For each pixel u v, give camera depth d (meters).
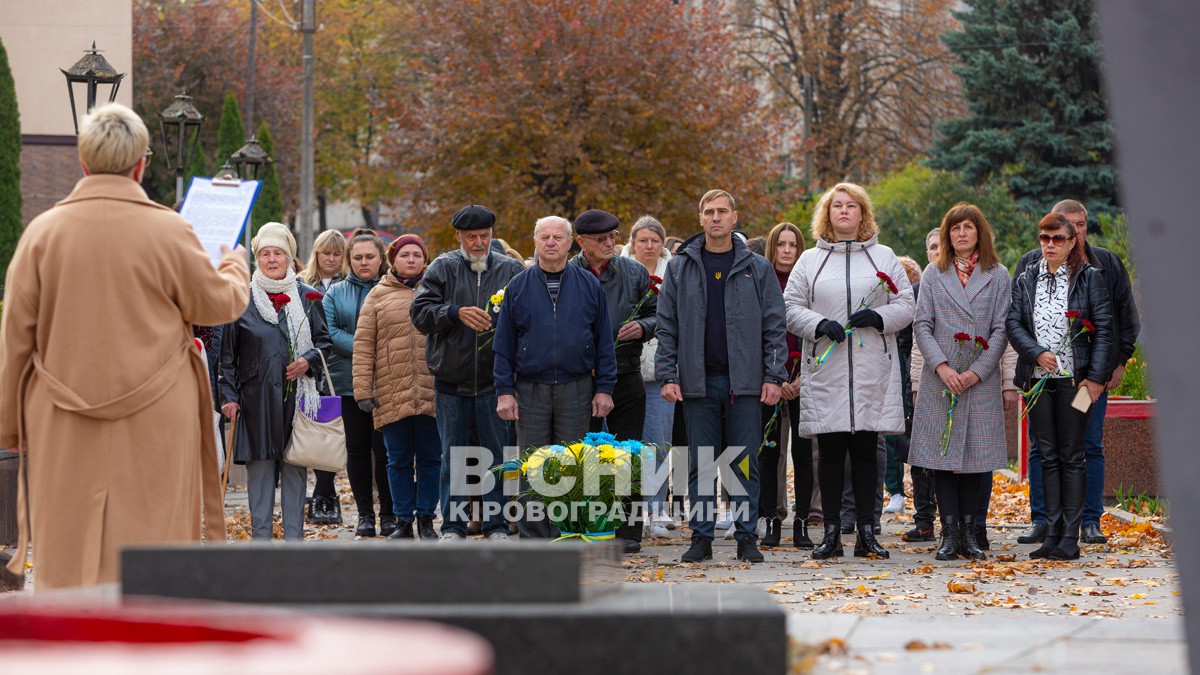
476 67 40.69
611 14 39.34
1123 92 3.44
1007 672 5.00
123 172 6.54
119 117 6.50
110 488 6.26
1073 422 10.39
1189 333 3.41
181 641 2.64
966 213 10.75
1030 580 9.34
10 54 35.25
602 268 11.39
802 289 10.63
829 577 9.60
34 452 6.34
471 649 2.37
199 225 7.11
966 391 10.60
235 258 6.93
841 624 6.02
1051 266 10.62
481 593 4.38
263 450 10.12
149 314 6.37
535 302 10.53
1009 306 10.71
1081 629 5.86
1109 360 10.35
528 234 39.59
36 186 35.38
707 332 10.38
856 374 10.39
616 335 11.32
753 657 4.25
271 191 39.78
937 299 10.75
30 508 6.43
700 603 4.45
